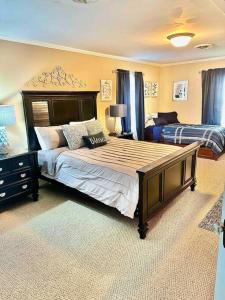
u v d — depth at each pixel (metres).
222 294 0.97
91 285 1.75
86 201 3.20
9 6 2.20
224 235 0.93
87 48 4.24
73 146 3.48
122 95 5.38
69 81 4.25
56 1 2.09
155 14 2.49
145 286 1.74
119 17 2.56
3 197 2.89
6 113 3.04
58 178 3.24
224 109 5.93
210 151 5.03
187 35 3.22
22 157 3.03
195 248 2.15
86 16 2.51
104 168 2.64
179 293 1.67
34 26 2.86
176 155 2.67
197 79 6.29
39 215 2.83
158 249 2.15
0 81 3.32
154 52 4.82
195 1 2.15
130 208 2.35
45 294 1.69
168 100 6.95
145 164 2.64
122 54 4.95
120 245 2.22
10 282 1.80
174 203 3.05
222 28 3.09
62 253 2.12
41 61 3.76
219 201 3.08
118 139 4.27
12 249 2.19
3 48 3.29
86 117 4.55
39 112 3.75
